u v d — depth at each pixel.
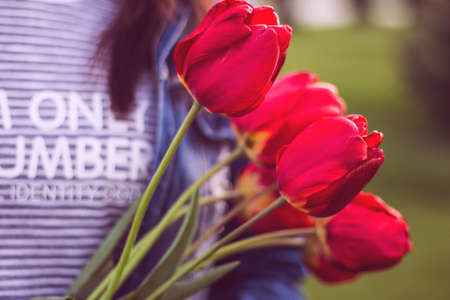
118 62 0.75
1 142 0.71
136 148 0.76
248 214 0.68
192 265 0.57
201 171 0.80
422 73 6.89
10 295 0.71
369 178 0.53
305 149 0.54
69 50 0.75
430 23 6.82
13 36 0.73
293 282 0.87
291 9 14.53
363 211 0.60
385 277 3.73
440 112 6.83
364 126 0.55
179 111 0.79
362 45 11.54
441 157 6.07
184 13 0.80
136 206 0.63
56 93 0.73
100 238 0.74
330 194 0.54
